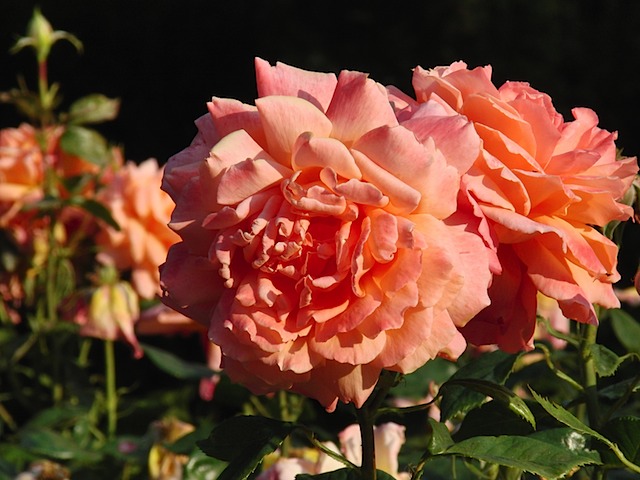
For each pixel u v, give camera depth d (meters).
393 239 0.43
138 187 1.04
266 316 0.45
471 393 0.56
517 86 0.52
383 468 0.65
